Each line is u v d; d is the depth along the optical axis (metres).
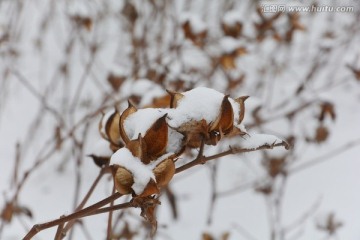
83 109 5.85
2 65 6.14
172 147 1.62
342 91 7.11
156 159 1.56
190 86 3.95
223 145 4.65
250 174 5.46
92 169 5.21
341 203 5.07
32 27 7.25
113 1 7.20
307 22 7.31
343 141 6.19
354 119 6.61
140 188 1.49
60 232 1.84
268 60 6.49
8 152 5.32
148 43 5.89
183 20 4.36
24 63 6.66
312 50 7.31
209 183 5.42
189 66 4.98
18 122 5.84
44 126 5.69
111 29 7.35
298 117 5.68
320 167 5.66
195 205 5.05
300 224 4.75
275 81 6.90
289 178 5.50
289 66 6.82
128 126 1.61
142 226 3.56
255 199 5.15
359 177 5.49
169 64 4.64
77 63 6.73
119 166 1.50
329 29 7.22
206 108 1.63
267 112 5.66
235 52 4.47
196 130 1.62
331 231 4.36
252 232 4.65
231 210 4.98
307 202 5.09
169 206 4.98
